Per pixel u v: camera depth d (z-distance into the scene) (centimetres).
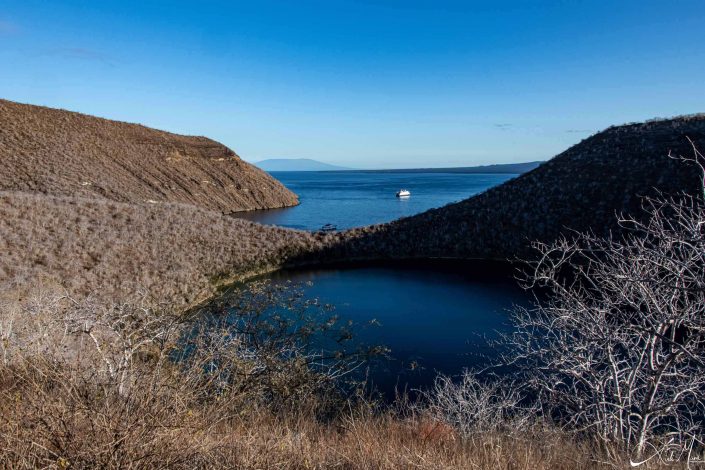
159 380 307
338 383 928
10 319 524
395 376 1053
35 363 328
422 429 502
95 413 258
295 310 1030
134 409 273
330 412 655
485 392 705
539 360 743
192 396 352
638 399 559
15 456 230
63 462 224
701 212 377
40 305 576
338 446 394
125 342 427
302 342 920
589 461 427
